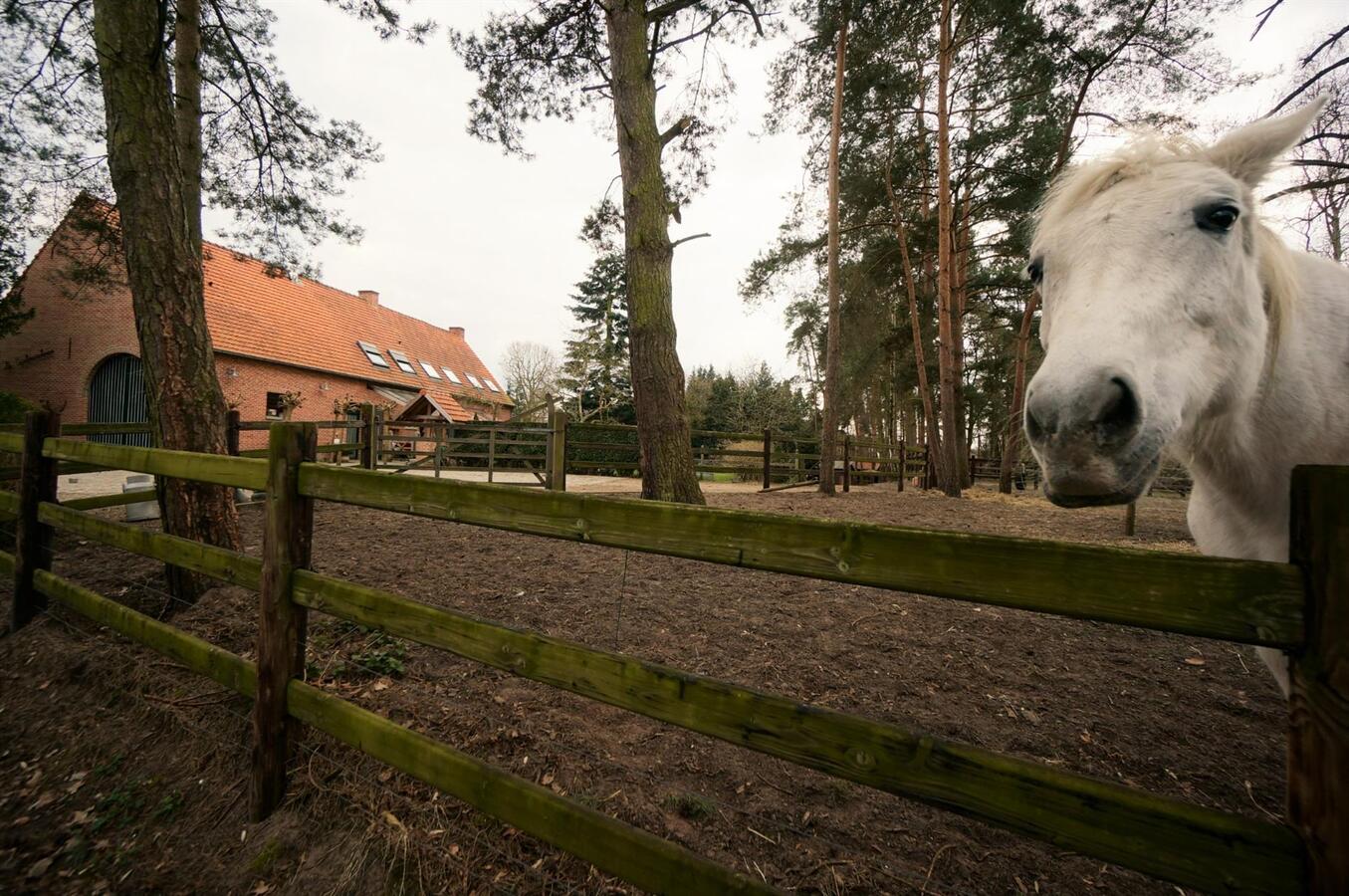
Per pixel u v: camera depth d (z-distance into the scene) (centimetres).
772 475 1118
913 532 97
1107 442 100
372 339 2242
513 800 139
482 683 246
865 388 1869
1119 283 118
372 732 165
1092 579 83
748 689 112
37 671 278
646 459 561
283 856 169
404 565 418
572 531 137
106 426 591
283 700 185
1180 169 129
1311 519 70
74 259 718
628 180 557
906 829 170
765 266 1287
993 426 1777
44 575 307
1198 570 77
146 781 207
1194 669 278
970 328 1706
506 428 920
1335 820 67
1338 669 68
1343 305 141
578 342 2641
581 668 132
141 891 166
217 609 309
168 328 321
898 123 1170
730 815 173
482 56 720
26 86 552
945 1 1014
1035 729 220
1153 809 80
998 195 1182
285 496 182
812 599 371
